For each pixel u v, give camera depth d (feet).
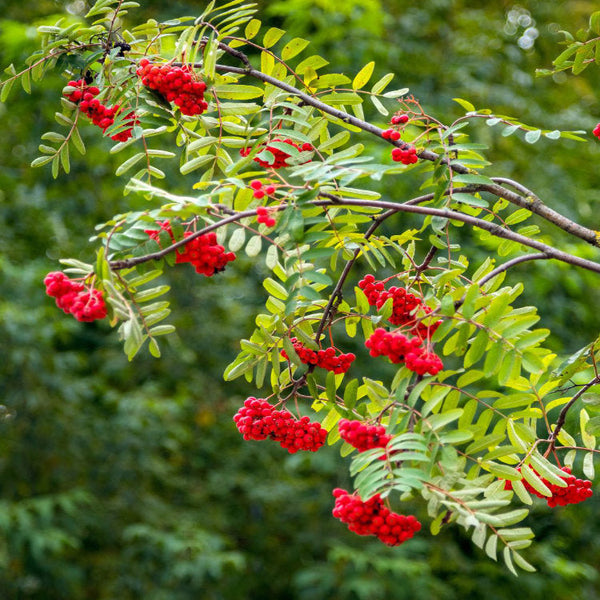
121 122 7.91
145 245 6.66
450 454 5.98
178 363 26.02
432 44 26.55
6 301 22.12
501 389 16.39
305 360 7.59
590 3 28.50
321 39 21.97
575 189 23.65
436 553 23.59
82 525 23.36
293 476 26.66
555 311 21.72
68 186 24.50
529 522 21.57
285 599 26.12
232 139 8.04
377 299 7.71
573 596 22.94
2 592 22.59
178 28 8.88
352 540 24.89
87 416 24.39
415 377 6.79
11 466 23.63
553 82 27.66
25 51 19.72
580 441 11.38
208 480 26.66
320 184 6.66
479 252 19.70
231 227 7.38
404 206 6.73
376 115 21.83
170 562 23.62
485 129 22.50
